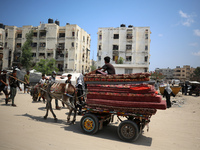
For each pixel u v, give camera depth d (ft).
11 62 152.35
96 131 16.22
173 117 26.96
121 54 146.30
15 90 28.86
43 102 35.01
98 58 149.69
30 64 142.92
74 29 143.74
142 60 142.82
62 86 20.63
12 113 23.39
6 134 14.66
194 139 16.71
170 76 424.05
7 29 156.25
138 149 13.37
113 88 15.83
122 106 15.23
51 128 17.72
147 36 143.23
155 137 16.93
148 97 14.47
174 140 16.24
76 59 147.13
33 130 16.46
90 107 16.69
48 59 144.36
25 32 154.10
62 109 29.32
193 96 69.92
